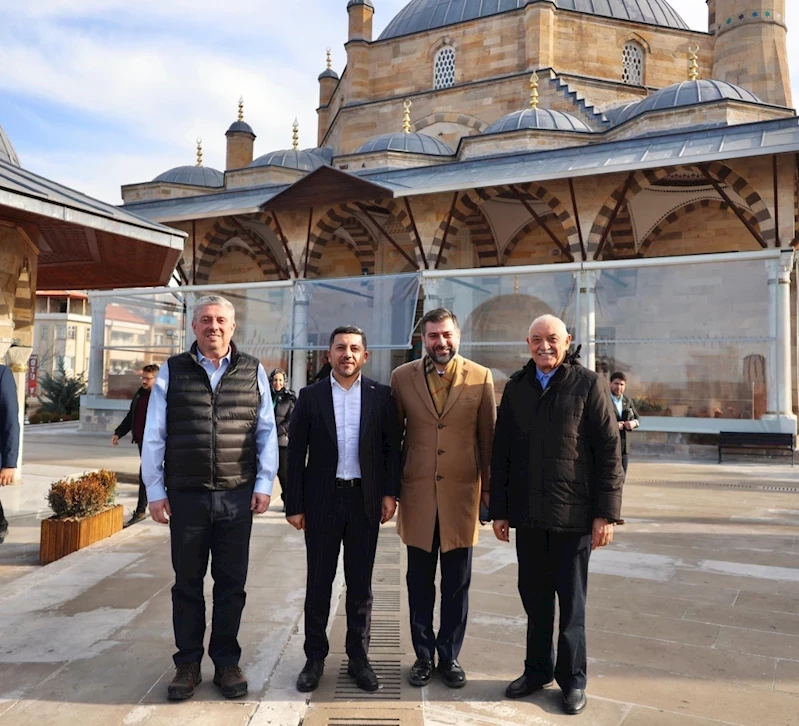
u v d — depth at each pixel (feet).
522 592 12.17
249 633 14.58
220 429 12.05
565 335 12.19
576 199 62.85
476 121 90.53
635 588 18.11
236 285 74.33
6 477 19.77
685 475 43.01
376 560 21.52
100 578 18.40
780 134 55.31
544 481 11.69
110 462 46.37
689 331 55.77
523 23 90.07
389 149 82.84
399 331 67.31
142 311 77.61
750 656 13.52
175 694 11.26
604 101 90.38
